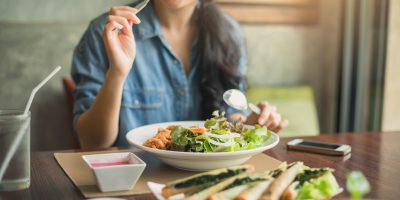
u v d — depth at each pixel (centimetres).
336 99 296
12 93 227
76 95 159
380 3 271
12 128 101
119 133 164
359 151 136
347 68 288
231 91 140
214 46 168
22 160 104
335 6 293
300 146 135
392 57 271
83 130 147
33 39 229
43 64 231
